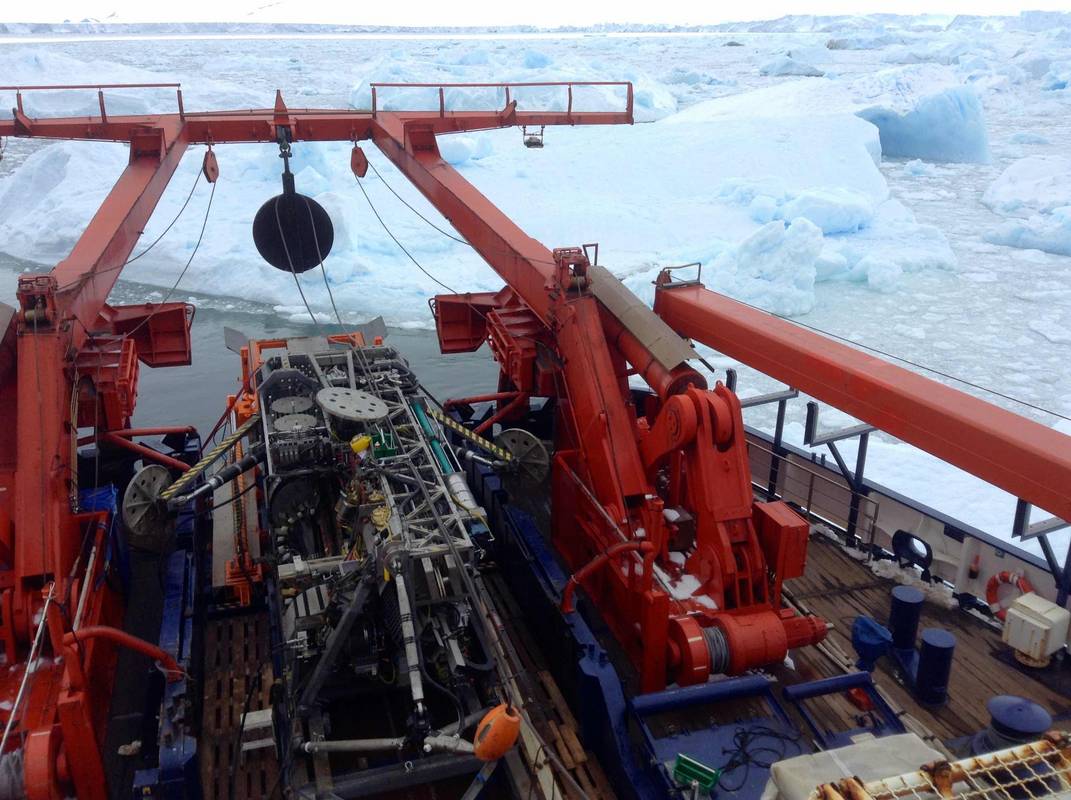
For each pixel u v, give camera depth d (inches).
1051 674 249.1
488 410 393.1
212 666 264.8
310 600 218.4
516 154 1309.1
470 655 225.9
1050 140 1669.5
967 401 205.9
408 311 819.4
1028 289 911.7
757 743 199.8
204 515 327.0
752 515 241.1
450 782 211.3
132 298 871.1
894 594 249.9
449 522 225.1
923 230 1056.2
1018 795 96.3
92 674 223.9
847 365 231.0
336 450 255.6
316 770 199.9
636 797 198.1
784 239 836.6
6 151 1534.2
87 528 250.4
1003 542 276.7
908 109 1534.2
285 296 863.1
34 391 234.8
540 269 290.7
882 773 110.0
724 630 221.6
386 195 1112.8
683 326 300.2
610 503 254.8
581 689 227.1
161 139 347.6
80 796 194.1
